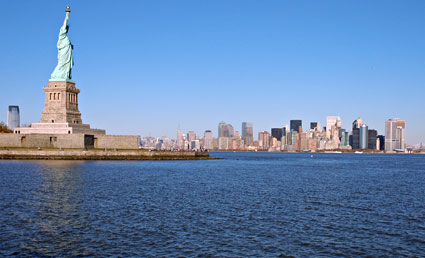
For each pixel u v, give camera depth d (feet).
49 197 284.00
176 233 192.44
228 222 216.33
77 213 231.71
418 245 180.04
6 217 217.56
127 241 179.32
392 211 255.91
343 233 197.67
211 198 297.94
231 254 165.17
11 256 159.94
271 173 579.48
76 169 511.81
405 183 445.78
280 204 276.00
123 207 252.01
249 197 306.96
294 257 163.32
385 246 178.09
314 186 394.93
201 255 163.32
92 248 169.99
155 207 254.68
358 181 463.42
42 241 178.19
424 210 261.44
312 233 196.85
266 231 198.90
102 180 397.39
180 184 388.16
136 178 431.43
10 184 348.38
